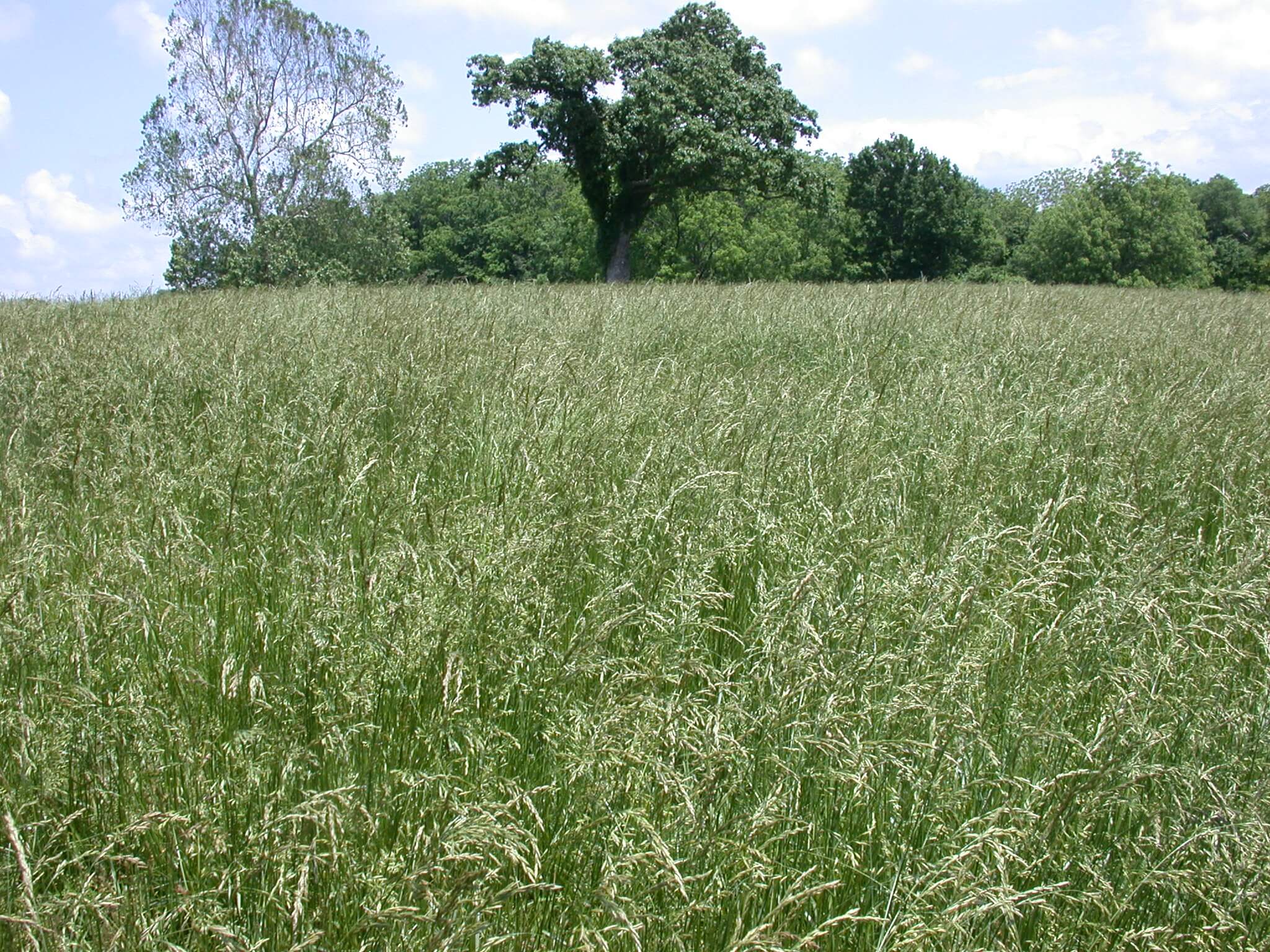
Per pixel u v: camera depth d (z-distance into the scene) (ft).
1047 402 20.02
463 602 9.87
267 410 18.39
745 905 7.66
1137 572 11.71
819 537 12.77
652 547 12.37
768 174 120.16
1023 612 11.27
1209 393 21.11
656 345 28.71
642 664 9.82
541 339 26.50
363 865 7.48
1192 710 9.80
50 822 7.69
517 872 7.85
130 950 6.64
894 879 7.94
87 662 9.04
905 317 32.91
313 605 9.96
